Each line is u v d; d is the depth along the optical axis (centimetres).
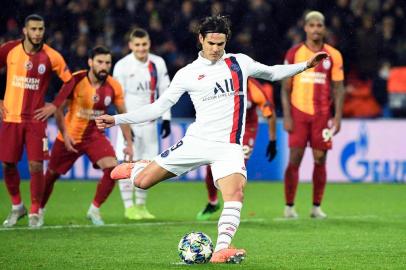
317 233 2680
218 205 3125
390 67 5059
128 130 2936
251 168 4594
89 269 1967
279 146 4569
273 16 5047
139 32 3197
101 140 2916
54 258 2136
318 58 2092
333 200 3800
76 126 2894
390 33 5059
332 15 5038
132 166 2108
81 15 5069
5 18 5066
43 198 2923
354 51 4975
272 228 2806
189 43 5047
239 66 2042
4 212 3284
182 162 2028
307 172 4609
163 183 4544
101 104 2902
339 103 3145
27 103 2703
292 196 3142
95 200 2898
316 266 2008
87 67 4797
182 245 1989
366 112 4966
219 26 1983
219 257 1966
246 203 3672
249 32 4984
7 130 2714
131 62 3209
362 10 5078
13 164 2756
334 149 4569
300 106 3092
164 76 3278
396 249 2322
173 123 4438
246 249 2323
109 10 5131
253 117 3150
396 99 4947
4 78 4566
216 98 2017
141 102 3225
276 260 2100
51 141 4409
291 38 4950
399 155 4538
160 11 5106
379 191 4169
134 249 2305
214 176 2011
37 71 2695
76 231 2675
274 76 2094
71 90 2761
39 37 2650
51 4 5100
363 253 2241
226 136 2017
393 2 5156
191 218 3155
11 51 2691
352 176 4566
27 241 2438
